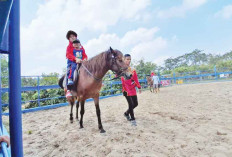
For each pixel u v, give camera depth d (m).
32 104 8.62
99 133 3.20
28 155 2.44
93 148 2.52
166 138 2.72
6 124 4.23
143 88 15.96
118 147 2.46
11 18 0.75
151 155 2.15
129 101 3.89
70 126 3.98
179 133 2.92
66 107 7.87
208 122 3.46
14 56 0.74
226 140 2.48
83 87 3.26
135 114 4.77
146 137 2.81
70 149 2.57
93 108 6.77
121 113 5.14
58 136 3.26
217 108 4.75
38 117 5.66
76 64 3.62
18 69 0.75
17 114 0.73
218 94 7.40
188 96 7.68
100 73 3.17
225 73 19.44
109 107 6.64
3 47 0.72
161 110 5.00
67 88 3.49
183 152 2.19
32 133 3.62
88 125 3.89
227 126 3.12
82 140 2.90
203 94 7.87
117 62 3.02
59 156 2.36
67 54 3.69
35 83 9.37
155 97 8.46
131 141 2.66
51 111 6.94
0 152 0.78
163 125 3.47
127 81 3.86
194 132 2.91
